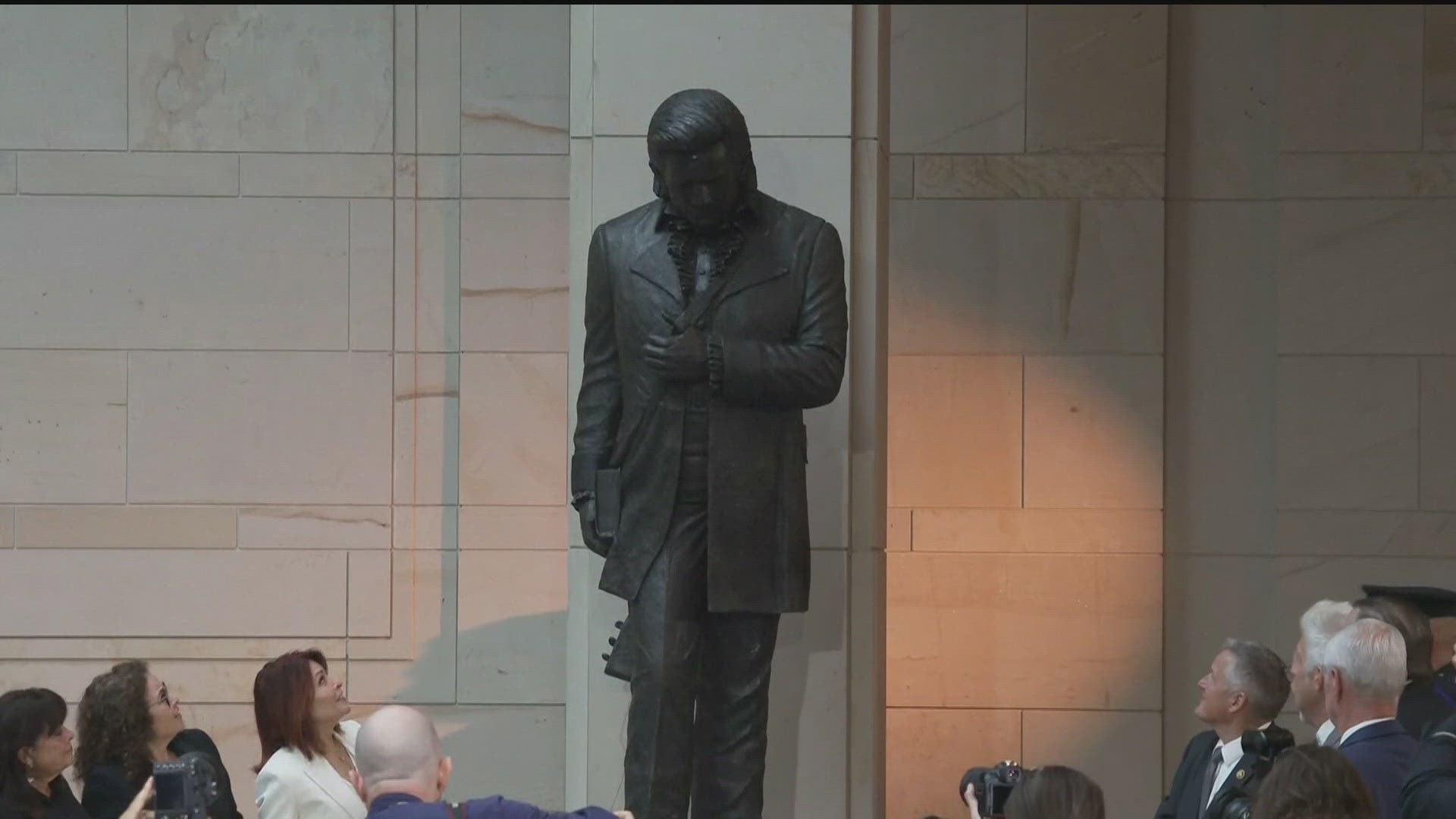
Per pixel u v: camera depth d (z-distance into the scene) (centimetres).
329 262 1426
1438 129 1448
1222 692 977
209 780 819
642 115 1136
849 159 1132
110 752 1042
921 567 1465
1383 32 1457
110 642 1404
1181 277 1477
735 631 994
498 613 1412
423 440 1421
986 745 1452
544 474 1420
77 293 1417
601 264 1016
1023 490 1466
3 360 1414
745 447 970
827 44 1130
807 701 1110
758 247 993
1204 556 1461
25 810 970
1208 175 1478
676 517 980
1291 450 1448
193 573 1409
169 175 1423
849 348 1134
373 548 1416
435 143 1430
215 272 1421
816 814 1105
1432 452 1438
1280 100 1462
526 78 1434
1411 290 1446
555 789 1403
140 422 1415
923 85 1484
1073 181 1473
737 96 1132
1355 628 891
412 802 755
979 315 1475
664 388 984
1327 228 1454
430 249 1429
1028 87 1479
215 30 1427
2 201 1418
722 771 995
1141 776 1446
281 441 1418
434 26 1434
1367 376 1447
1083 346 1470
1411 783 794
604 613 1137
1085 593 1458
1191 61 1484
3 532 1406
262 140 1427
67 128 1423
